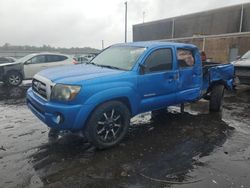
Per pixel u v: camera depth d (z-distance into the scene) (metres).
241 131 5.77
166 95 5.52
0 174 3.76
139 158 4.36
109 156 4.39
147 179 3.74
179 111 7.21
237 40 28.50
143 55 5.12
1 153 4.42
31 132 5.44
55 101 4.29
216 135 5.48
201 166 4.13
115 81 4.62
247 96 9.81
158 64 5.32
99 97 4.37
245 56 11.68
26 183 3.56
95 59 6.01
